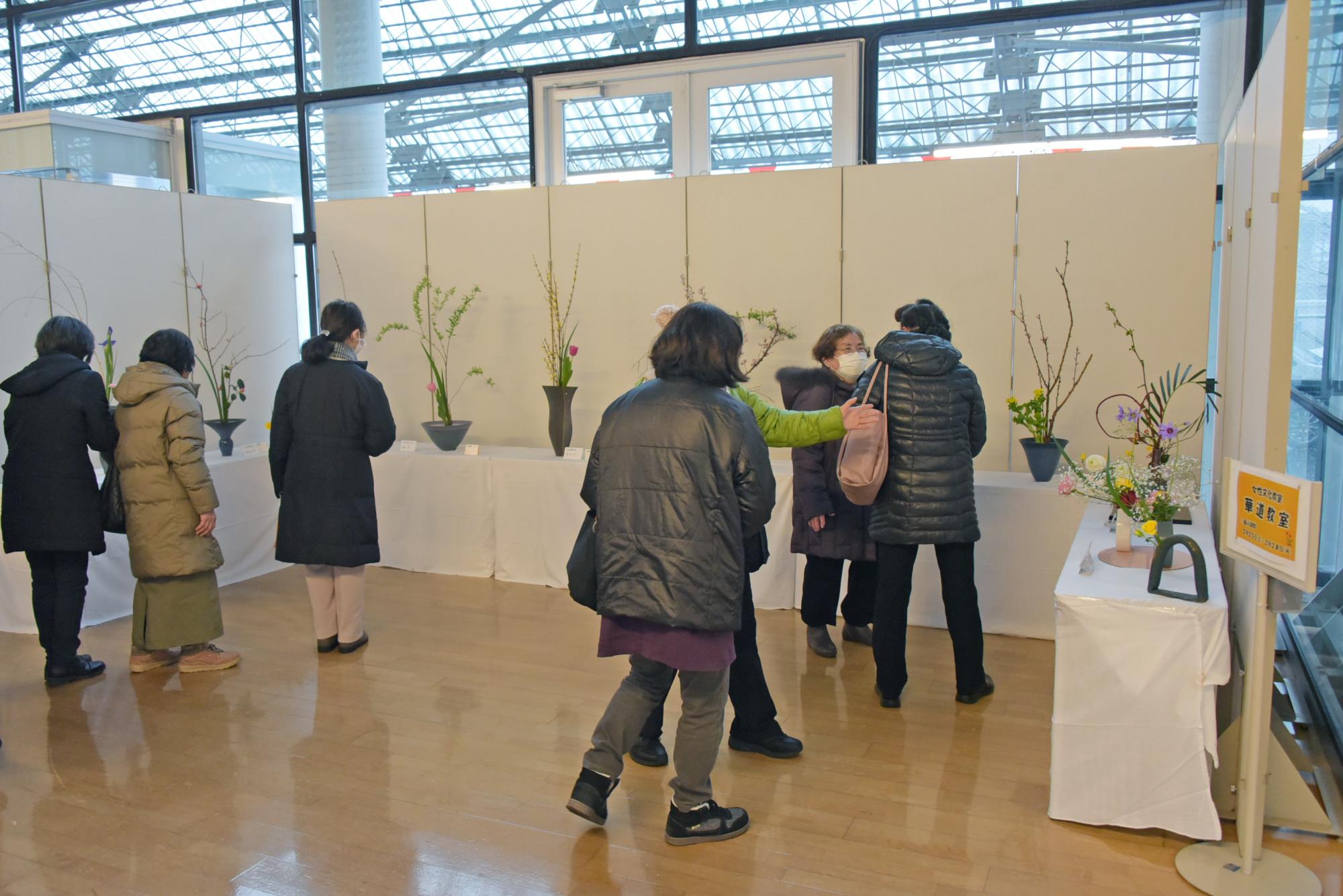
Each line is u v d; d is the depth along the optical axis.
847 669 3.73
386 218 5.61
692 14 5.30
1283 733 2.69
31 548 3.55
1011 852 2.42
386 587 4.92
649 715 2.47
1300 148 2.33
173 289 5.52
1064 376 4.34
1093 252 4.23
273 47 6.33
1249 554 2.20
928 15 4.88
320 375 3.80
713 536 2.25
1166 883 2.28
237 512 5.06
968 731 3.15
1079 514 3.90
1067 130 4.79
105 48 6.79
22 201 4.79
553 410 4.92
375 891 2.28
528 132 5.76
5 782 2.86
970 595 3.32
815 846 2.46
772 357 4.82
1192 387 4.15
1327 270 3.10
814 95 5.12
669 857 2.42
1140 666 2.41
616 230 5.08
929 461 3.17
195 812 2.67
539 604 4.61
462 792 2.77
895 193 4.51
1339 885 2.25
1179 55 4.55
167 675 3.75
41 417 3.53
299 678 3.70
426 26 5.93
